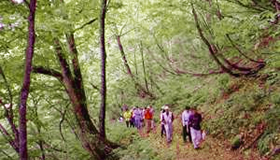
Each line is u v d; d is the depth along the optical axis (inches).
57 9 460.4
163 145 653.3
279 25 347.6
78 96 628.1
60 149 627.8
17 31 394.3
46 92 620.7
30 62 253.3
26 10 367.9
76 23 608.7
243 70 545.0
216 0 452.1
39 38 445.1
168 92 936.3
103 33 642.8
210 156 499.5
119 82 1101.7
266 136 426.9
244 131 486.3
